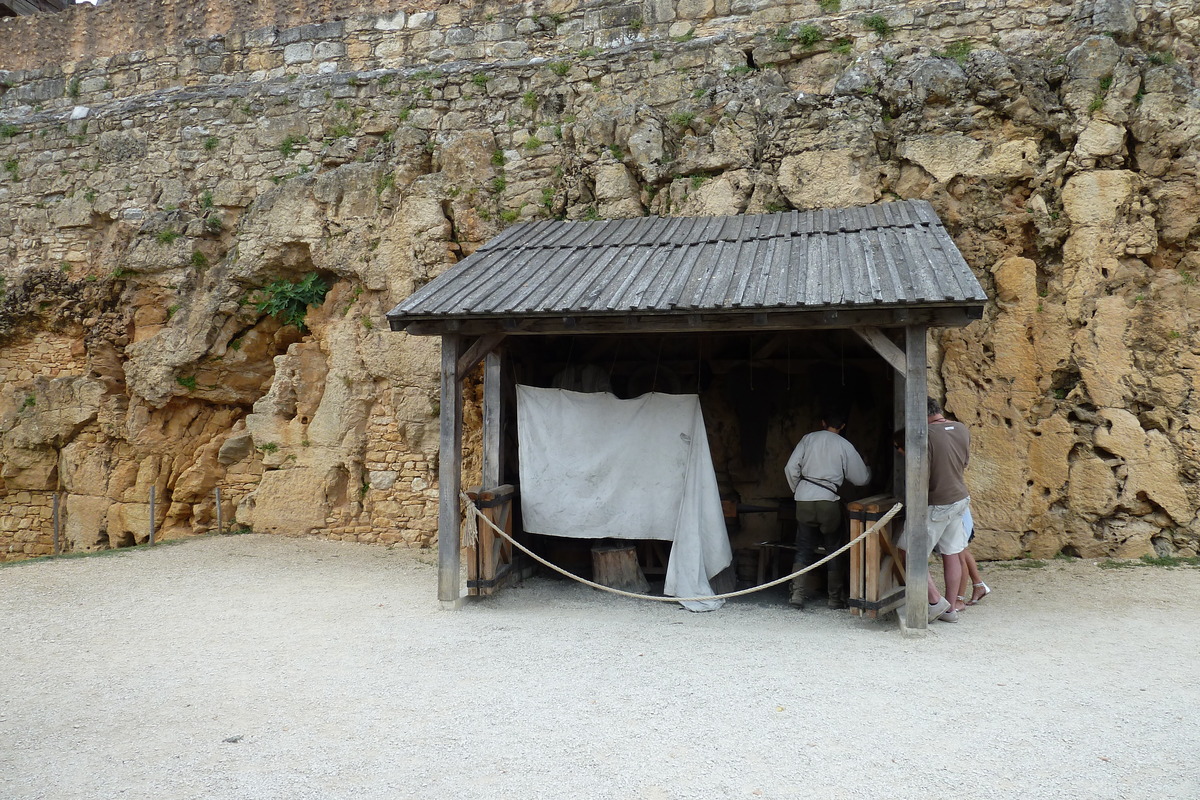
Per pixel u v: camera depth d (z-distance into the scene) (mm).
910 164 7723
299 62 10172
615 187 8406
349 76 9727
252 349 9961
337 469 9289
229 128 10070
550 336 7895
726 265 6156
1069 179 7387
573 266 6566
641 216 8414
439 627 5773
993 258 7531
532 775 3475
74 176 10711
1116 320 7172
